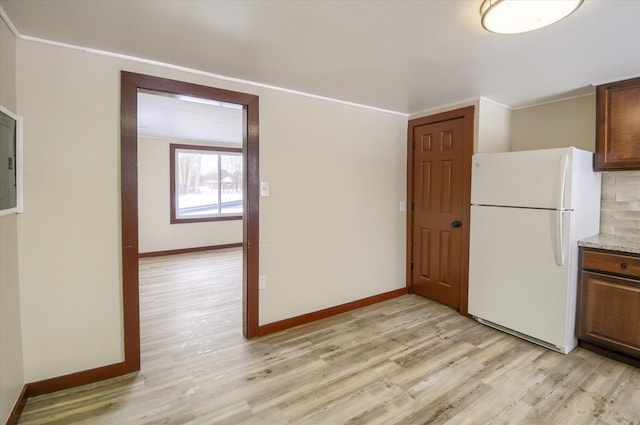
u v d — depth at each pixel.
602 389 2.06
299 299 3.07
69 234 2.04
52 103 1.96
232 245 7.06
